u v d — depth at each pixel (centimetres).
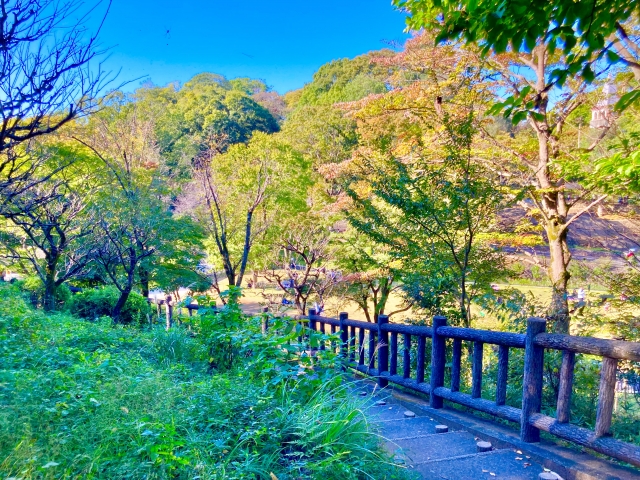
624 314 719
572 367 331
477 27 389
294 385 390
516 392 538
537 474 311
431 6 598
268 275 1861
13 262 1185
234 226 1784
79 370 419
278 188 1997
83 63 324
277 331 517
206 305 579
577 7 342
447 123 719
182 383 411
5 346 489
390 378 598
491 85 1131
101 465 246
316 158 3192
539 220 1198
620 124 1045
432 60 1148
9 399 324
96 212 1041
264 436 304
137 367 491
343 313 750
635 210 988
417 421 465
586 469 298
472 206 675
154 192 1437
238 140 3359
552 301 692
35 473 229
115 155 1395
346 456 279
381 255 1366
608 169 630
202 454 265
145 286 1634
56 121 389
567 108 1118
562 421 331
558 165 905
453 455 357
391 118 1259
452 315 708
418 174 747
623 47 596
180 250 1568
